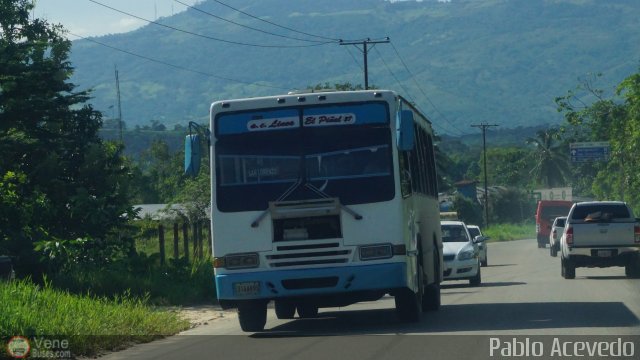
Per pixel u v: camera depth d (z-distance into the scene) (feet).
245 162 66.23
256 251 65.21
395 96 66.13
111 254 104.17
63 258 94.02
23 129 119.65
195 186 226.79
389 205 64.75
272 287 64.95
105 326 63.16
